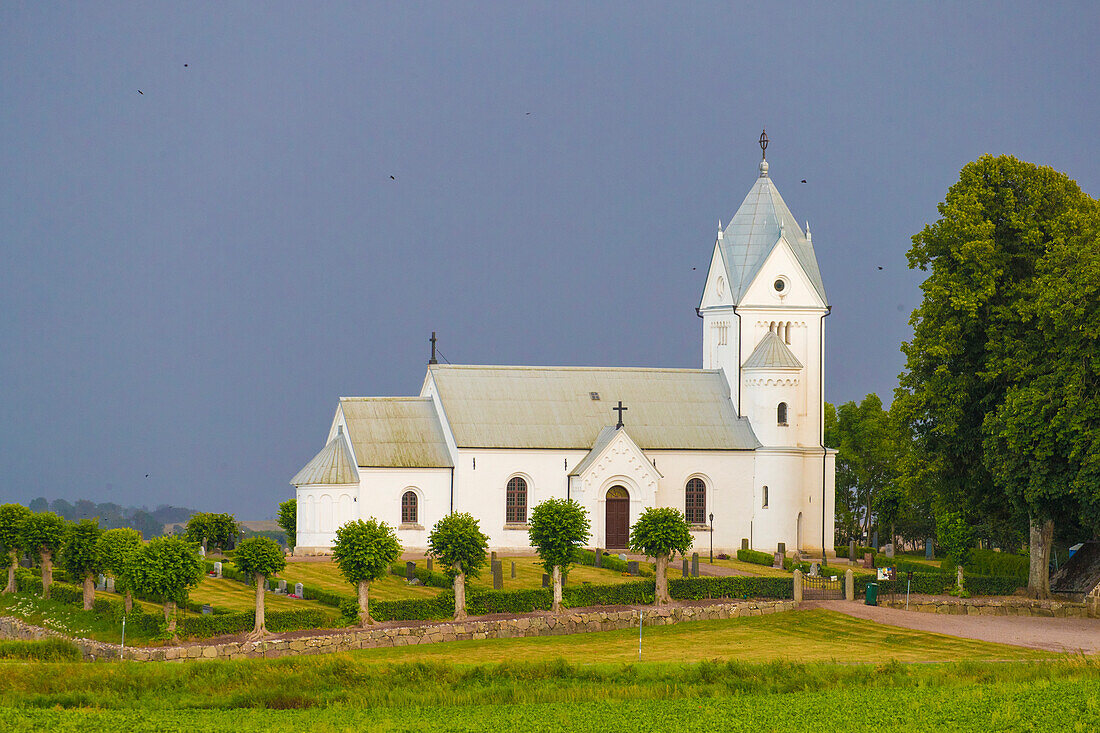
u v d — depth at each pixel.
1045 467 116.94
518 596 115.94
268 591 128.00
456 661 96.75
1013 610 119.44
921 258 132.50
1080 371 114.69
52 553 127.44
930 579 125.19
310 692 82.31
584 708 77.62
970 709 75.50
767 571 146.12
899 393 132.12
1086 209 129.25
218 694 82.31
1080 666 87.00
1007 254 128.50
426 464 157.62
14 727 72.00
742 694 82.44
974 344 128.88
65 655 98.25
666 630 111.81
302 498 155.75
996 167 130.25
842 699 79.12
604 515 158.62
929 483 133.38
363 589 110.31
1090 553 129.75
